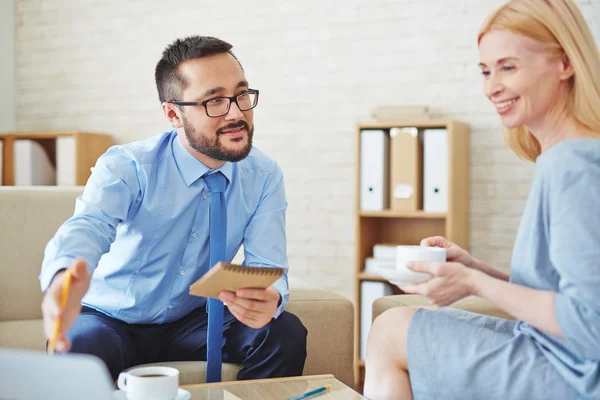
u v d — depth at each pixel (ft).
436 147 11.33
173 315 6.56
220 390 4.76
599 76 4.56
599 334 4.11
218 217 6.31
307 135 13.42
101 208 5.76
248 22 13.82
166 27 14.51
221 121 5.98
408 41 12.62
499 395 4.57
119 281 6.42
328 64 13.23
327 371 7.09
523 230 4.70
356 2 12.99
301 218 13.50
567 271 4.19
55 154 15.24
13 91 15.97
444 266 4.59
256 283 4.75
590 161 4.31
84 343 5.63
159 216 6.30
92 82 15.21
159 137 6.60
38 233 7.98
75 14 15.33
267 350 6.03
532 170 11.86
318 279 13.39
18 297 7.85
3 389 3.25
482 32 4.81
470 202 12.23
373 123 11.62
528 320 4.39
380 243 12.63
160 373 4.42
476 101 12.16
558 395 4.41
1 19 15.84
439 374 4.74
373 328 5.16
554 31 4.55
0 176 14.84
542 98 4.66
